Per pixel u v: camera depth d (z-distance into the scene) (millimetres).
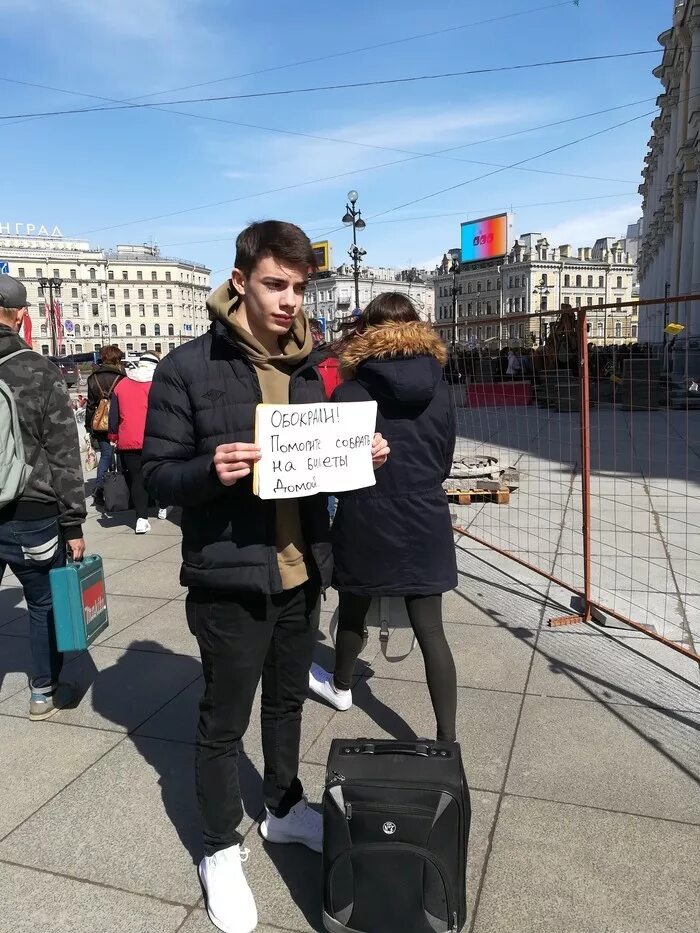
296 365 1980
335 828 1796
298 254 1793
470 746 2842
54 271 115938
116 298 122312
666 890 2086
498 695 3244
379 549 2500
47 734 3025
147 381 6078
